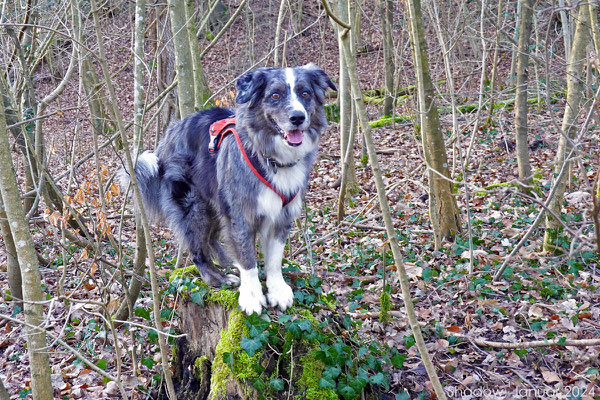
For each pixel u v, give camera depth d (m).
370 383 3.78
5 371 5.08
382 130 12.84
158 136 6.27
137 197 3.33
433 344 4.61
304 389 3.50
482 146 10.60
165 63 9.09
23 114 5.33
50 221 4.34
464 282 5.58
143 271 5.10
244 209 3.80
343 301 5.47
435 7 7.50
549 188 7.90
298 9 19.44
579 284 5.36
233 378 3.54
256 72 3.77
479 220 7.09
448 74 6.77
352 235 7.21
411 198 8.52
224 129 3.98
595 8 5.48
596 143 9.20
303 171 3.93
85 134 9.18
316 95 3.91
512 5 12.62
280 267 3.91
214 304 3.84
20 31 5.49
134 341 4.59
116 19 10.88
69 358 5.09
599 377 4.05
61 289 4.47
